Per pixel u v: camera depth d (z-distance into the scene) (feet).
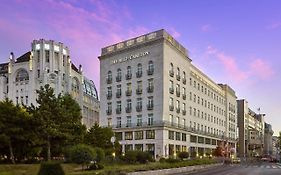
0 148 115.24
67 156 115.85
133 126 228.84
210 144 302.45
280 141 310.04
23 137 109.50
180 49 248.52
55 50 288.51
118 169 91.91
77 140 124.98
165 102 220.43
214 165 180.34
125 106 237.45
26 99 279.90
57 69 287.48
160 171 106.83
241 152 446.60
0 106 111.34
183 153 197.57
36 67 282.36
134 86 234.79
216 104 335.47
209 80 316.19
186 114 252.01
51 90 119.55
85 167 106.01
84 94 336.70
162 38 222.07
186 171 126.93
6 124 108.58
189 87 262.06
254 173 119.96
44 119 112.27
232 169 148.46
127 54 241.76
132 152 139.54
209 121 309.42
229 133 375.45
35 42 286.05
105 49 256.11
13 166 94.48
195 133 265.34
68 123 117.39
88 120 343.87
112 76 248.93
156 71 223.92
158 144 213.25
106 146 159.02
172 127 223.30
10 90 286.87
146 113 225.15
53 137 114.62
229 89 382.01
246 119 475.31
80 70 330.34
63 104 123.44
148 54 229.45
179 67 244.83
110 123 244.01
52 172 67.10
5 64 306.14
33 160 127.03
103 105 250.57
